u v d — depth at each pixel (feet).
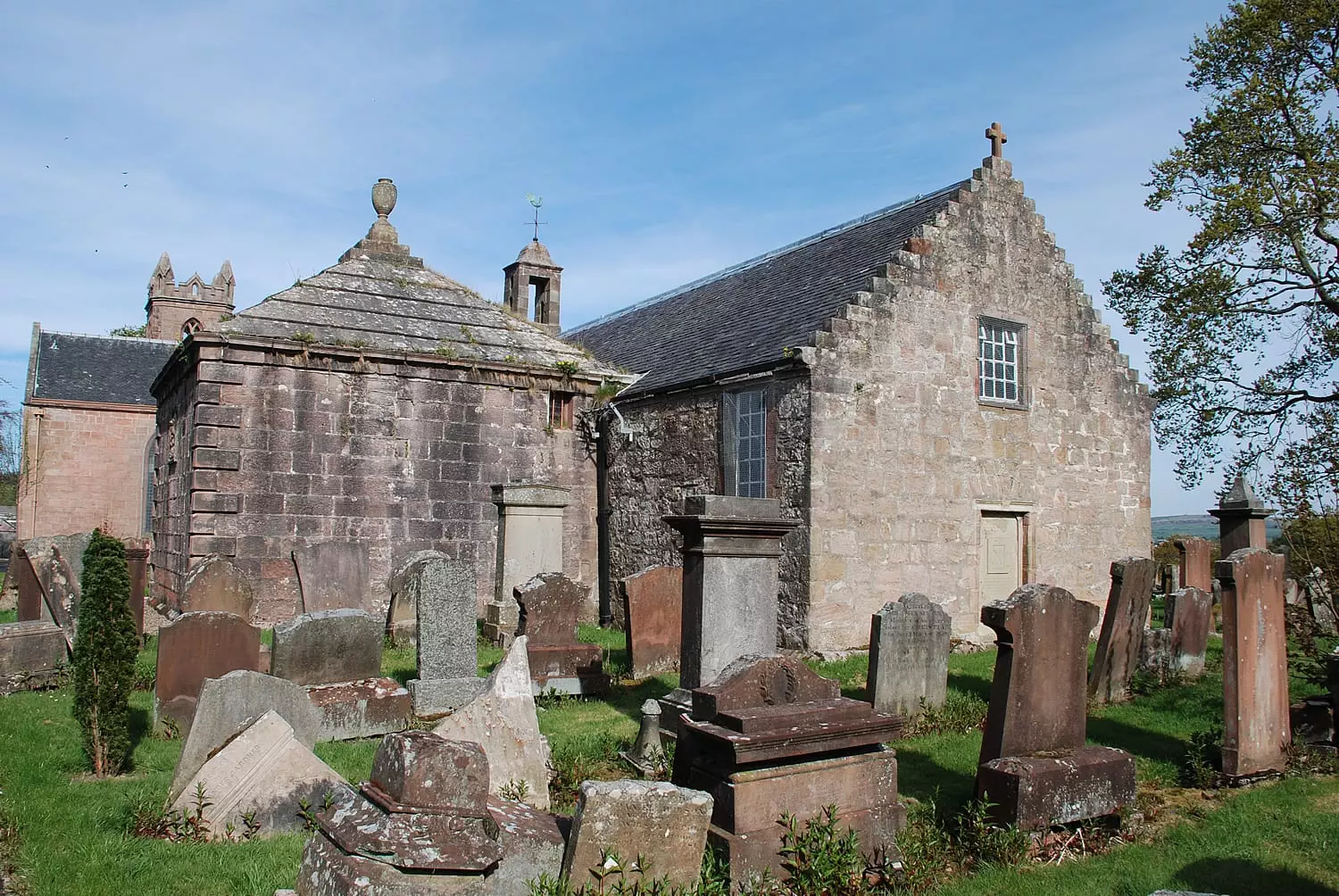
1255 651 26.37
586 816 16.12
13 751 26.17
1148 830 22.63
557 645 36.37
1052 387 55.98
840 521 46.39
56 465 111.86
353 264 59.88
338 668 30.25
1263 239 63.93
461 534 55.01
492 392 56.75
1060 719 23.06
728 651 27.07
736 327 58.90
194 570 36.11
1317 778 26.32
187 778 21.98
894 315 49.21
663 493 56.13
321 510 51.26
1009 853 20.40
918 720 31.86
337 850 15.07
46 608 44.96
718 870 18.28
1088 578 56.65
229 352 49.42
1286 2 61.67
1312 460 34.35
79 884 17.47
